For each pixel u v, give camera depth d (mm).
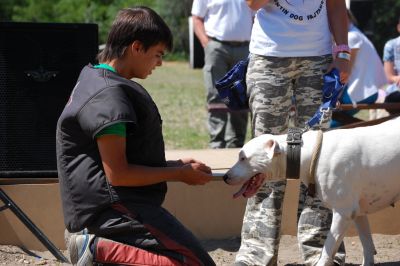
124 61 5277
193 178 5336
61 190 5309
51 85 7918
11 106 7926
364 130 6812
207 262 5312
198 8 12297
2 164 8016
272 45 7016
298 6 7000
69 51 7867
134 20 5203
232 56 12156
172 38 5363
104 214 5211
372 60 11727
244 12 12055
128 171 5039
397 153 6730
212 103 12305
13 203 7652
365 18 19359
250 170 6648
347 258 7977
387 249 8234
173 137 16750
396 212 8602
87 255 5203
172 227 5258
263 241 7266
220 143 12375
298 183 8492
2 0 45719
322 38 7133
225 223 8500
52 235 8117
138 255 5168
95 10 45125
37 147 8023
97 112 4977
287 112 7207
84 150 5207
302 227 7371
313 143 6676
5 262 7684
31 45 7816
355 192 6707
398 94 10727
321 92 7164
